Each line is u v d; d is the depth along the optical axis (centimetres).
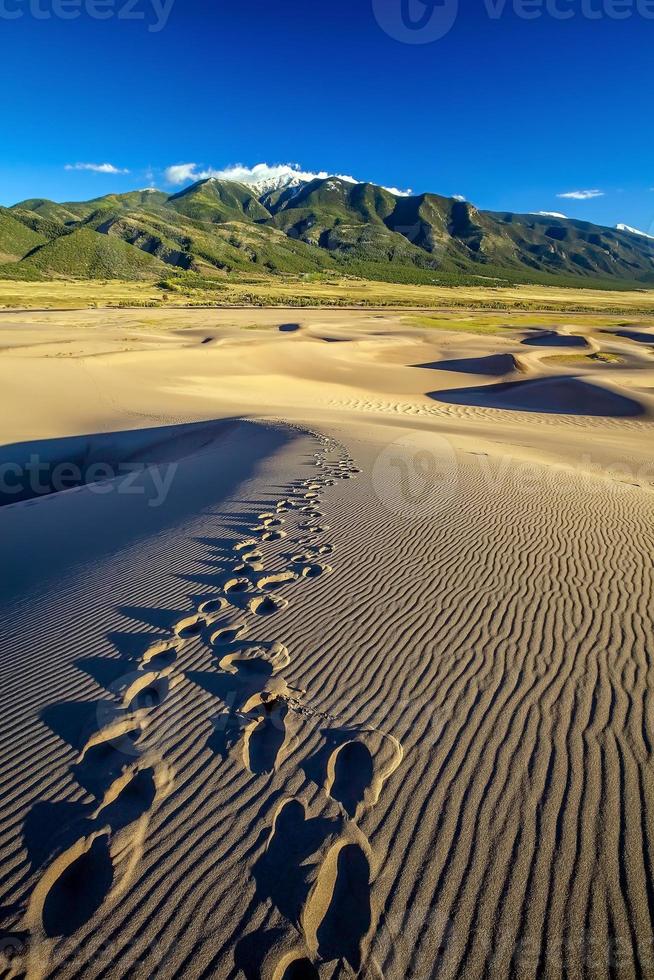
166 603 533
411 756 323
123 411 2309
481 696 381
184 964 216
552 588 562
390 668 414
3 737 346
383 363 4672
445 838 270
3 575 684
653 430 2273
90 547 763
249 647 443
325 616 495
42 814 283
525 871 254
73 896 242
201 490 1059
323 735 340
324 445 1379
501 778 307
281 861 257
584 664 422
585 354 5138
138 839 267
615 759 321
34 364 3048
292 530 746
